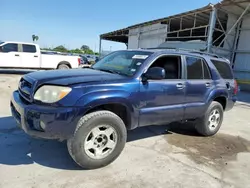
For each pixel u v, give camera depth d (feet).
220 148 13.75
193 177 10.00
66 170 9.73
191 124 16.10
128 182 9.20
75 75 10.29
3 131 13.44
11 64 40.55
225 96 15.99
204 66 14.62
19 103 9.64
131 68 11.53
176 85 12.44
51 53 46.91
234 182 9.89
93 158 9.77
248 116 23.44
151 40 65.72
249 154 13.15
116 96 9.86
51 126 8.77
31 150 11.32
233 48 55.83
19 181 8.68
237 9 49.11
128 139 13.93
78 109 8.99
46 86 9.08
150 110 11.41
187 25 66.33
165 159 11.52
